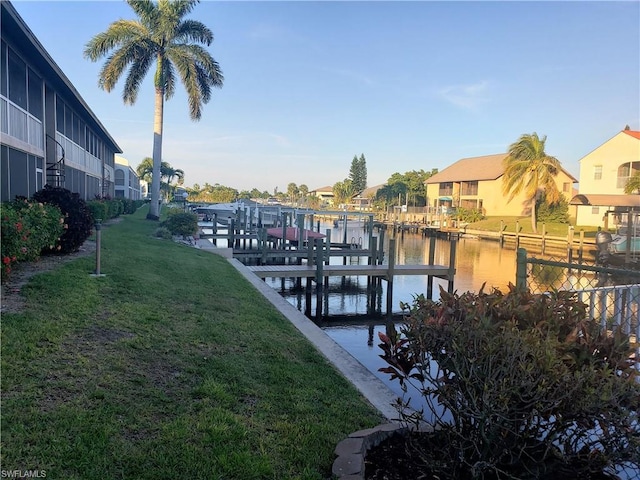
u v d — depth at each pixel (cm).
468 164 6425
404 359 323
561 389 250
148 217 2881
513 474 291
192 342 585
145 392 420
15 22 1238
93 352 495
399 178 7919
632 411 253
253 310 845
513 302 310
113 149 3994
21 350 462
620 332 284
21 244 754
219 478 308
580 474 291
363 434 355
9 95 1459
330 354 644
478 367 266
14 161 1446
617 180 3838
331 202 9538
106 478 295
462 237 4650
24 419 345
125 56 2603
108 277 870
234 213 3709
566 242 3431
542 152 4303
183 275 1074
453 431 300
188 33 2730
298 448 358
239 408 418
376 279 1859
